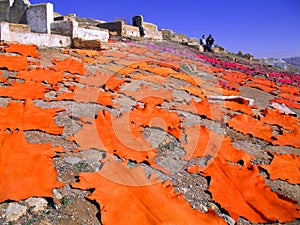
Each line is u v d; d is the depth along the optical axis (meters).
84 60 9.60
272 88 12.20
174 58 14.31
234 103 7.96
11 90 5.72
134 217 2.87
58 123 4.78
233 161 4.73
